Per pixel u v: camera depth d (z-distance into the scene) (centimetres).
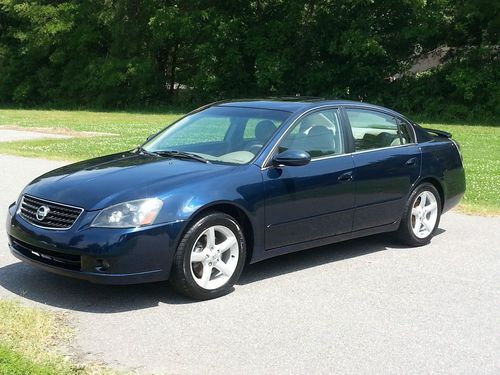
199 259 523
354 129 658
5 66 4662
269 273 607
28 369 372
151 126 2439
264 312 504
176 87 4462
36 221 520
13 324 452
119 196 503
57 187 534
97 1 4266
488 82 3231
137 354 419
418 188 706
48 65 4625
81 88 4469
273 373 398
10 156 1380
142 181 525
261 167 568
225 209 546
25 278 572
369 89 3600
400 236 705
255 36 3747
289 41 3750
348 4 3478
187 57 4291
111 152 1469
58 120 2825
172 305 514
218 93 3938
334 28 3562
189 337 450
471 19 3325
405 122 721
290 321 486
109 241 484
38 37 4369
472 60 3375
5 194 955
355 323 484
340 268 627
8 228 552
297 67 3741
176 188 518
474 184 1127
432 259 664
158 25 3850
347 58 3581
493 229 805
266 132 599
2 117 3008
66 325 462
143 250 492
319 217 607
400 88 3556
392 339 456
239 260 547
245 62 3888
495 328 481
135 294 537
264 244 569
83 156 1393
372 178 651
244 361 414
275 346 439
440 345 448
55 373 375
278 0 3794
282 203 574
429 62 3647
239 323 479
